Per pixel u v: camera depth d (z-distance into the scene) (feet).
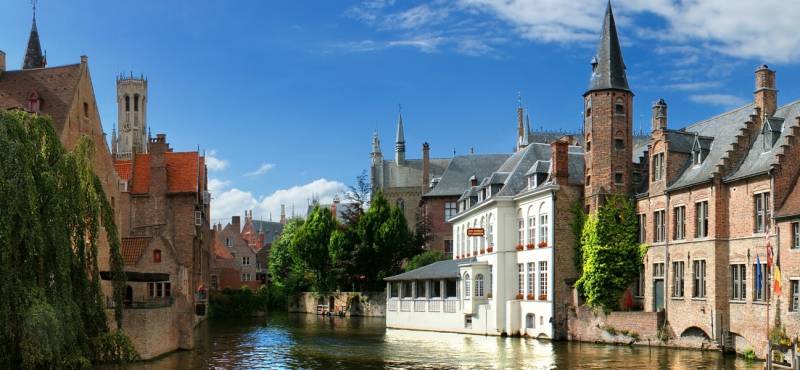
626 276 152.76
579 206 160.86
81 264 90.02
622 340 146.41
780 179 117.91
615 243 153.58
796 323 110.83
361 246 264.52
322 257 277.23
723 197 130.62
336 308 269.85
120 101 490.08
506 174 193.88
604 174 156.25
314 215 281.13
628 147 158.10
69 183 89.15
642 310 152.46
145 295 173.27
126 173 209.15
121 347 91.50
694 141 143.13
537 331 163.53
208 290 254.47
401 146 385.50
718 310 128.98
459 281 185.26
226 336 173.88
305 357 130.41
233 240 409.49
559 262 159.02
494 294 174.09
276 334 179.83
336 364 120.98
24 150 80.48
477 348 143.74
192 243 205.57
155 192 205.77
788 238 113.80
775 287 115.34
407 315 200.44
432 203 309.42
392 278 206.80
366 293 258.57
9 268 77.20
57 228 83.51
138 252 175.22
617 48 160.45
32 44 250.37
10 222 77.25
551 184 160.45
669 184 144.46
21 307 76.89
